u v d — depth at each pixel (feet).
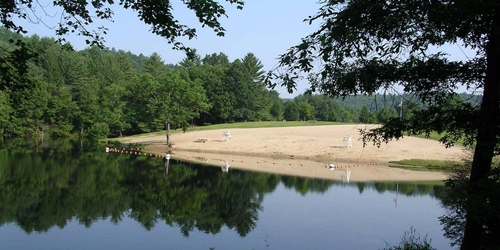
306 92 29.89
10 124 202.80
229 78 309.63
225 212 61.52
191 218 58.34
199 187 81.56
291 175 98.27
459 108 29.76
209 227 53.93
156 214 60.49
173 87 173.37
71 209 62.95
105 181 86.53
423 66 28.19
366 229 51.80
